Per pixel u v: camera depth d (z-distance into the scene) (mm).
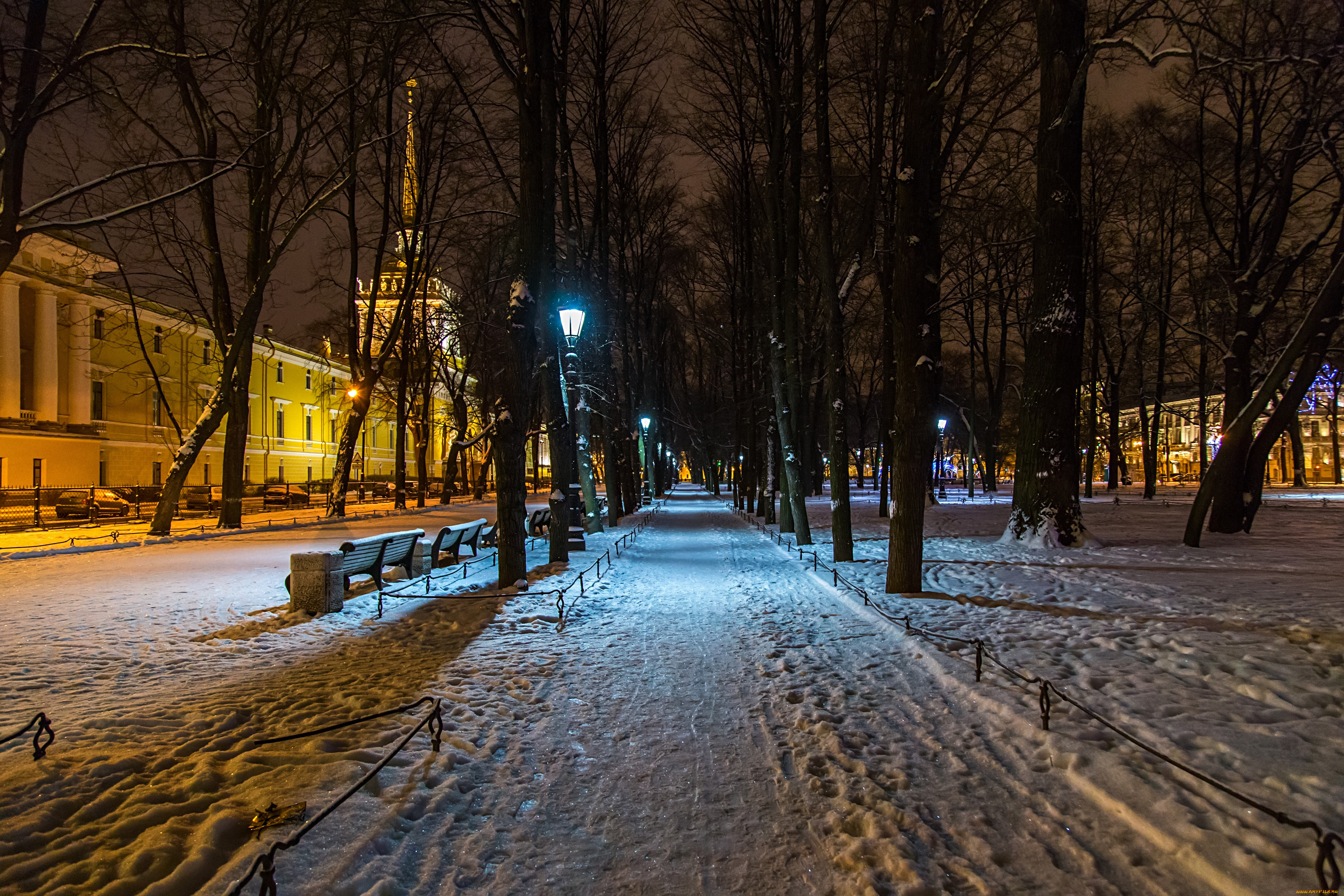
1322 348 15391
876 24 14898
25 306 42094
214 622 8891
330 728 4863
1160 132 25984
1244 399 19344
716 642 7750
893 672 6391
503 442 11234
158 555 17359
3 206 11281
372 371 31125
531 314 11391
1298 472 49219
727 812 3877
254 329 25547
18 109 11336
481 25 11219
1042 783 4062
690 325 40594
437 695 5785
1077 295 14516
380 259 30688
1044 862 3266
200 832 3490
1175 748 4195
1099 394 51938
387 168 28516
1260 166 21406
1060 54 13828
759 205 24516
